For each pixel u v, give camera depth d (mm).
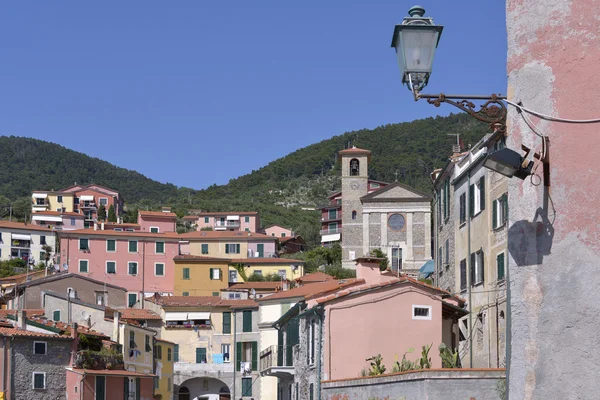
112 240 119750
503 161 9750
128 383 70188
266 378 81125
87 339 68375
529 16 10461
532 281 10016
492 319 44344
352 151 131750
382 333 38812
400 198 128125
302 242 169375
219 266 120250
